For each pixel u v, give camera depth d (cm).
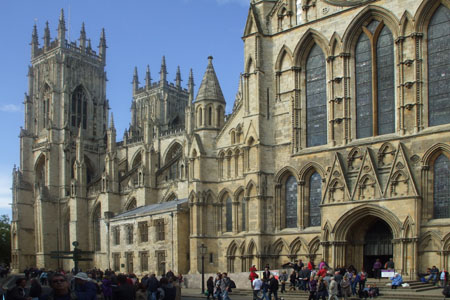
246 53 10281
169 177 18212
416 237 7938
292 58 9906
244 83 10275
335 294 5844
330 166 9144
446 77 8244
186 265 11850
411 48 8488
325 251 8844
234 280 9031
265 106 10075
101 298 5803
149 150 17712
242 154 10569
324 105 9562
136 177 19800
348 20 9225
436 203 8081
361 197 8600
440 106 8256
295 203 9688
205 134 11069
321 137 9525
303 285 7881
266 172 9888
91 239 19838
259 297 6725
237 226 10469
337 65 9325
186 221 12012
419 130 8300
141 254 13012
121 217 14038
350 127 9081
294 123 9744
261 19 10325
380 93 8888
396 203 8194
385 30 8938
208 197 10894
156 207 14212
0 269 12794
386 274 7788
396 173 8300
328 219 8856
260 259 9544
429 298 6600
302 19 9869
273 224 9775
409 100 8438
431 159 8175
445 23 8338
